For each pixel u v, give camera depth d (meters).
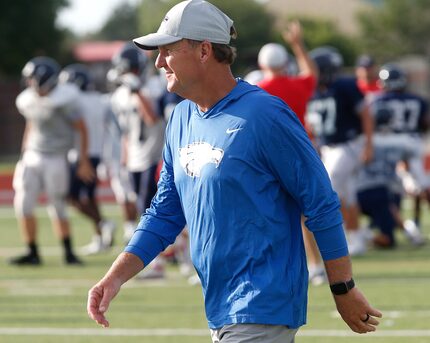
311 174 17.09
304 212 17.30
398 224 53.47
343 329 31.77
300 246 17.59
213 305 17.64
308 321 33.22
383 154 51.81
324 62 45.97
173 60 17.36
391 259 48.69
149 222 18.95
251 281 17.20
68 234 49.41
